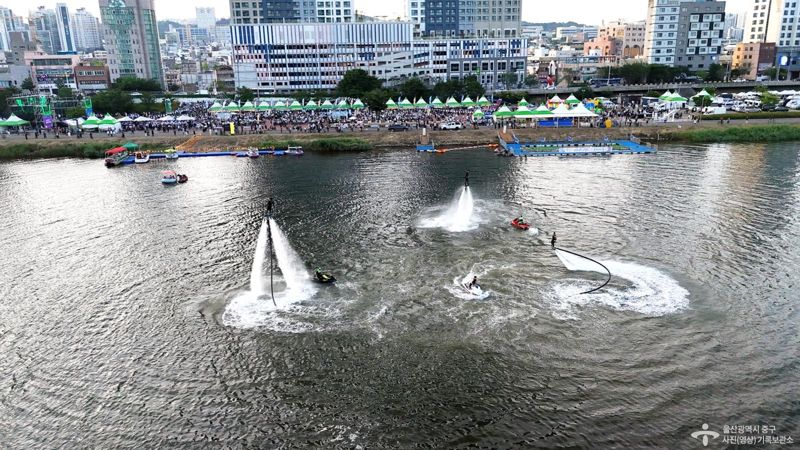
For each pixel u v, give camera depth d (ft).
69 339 137.28
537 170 317.42
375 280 165.37
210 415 109.91
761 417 105.19
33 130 488.85
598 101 566.77
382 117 533.14
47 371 124.57
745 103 567.18
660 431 102.78
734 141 407.64
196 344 133.69
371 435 103.86
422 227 213.66
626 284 159.02
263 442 102.68
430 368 122.52
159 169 347.15
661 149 379.55
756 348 125.80
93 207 254.06
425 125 470.39
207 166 355.56
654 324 137.08
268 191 279.28
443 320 141.49
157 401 114.21
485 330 136.46
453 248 190.19
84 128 481.87
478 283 161.58
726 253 179.63
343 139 415.85
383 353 128.26
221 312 148.36
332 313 146.41
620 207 233.96
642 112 514.27
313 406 111.75
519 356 125.90
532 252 185.06
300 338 134.92
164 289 163.12
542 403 111.04
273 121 522.06
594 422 105.60
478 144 414.82
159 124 492.54
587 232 203.51
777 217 215.10
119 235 212.43
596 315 142.00
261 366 124.67
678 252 181.68
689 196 248.73
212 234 211.20
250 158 382.63
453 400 112.57
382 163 352.28
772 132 412.57
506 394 113.80
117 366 125.90
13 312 151.23
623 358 123.95
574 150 364.79
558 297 152.15
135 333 139.44
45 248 199.62
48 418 109.81
